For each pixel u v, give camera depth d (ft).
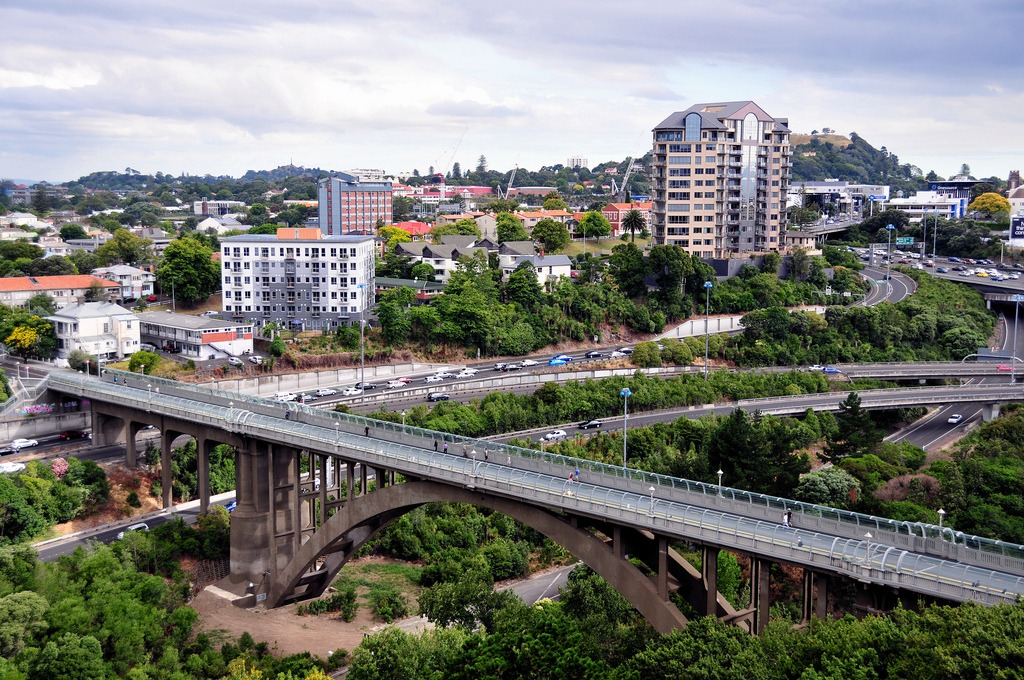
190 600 366.84
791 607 320.70
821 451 517.55
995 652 181.68
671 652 226.58
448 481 295.07
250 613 362.12
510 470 284.41
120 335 641.40
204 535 400.26
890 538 227.20
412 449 315.58
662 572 248.73
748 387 582.76
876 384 623.77
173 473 467.52
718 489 256.11
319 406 536.83
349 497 336.08
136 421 455.63
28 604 295.28
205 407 396.37
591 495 260.42
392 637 273.75
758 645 216.74
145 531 395.75
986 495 416.67
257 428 361.92
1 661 268.82
